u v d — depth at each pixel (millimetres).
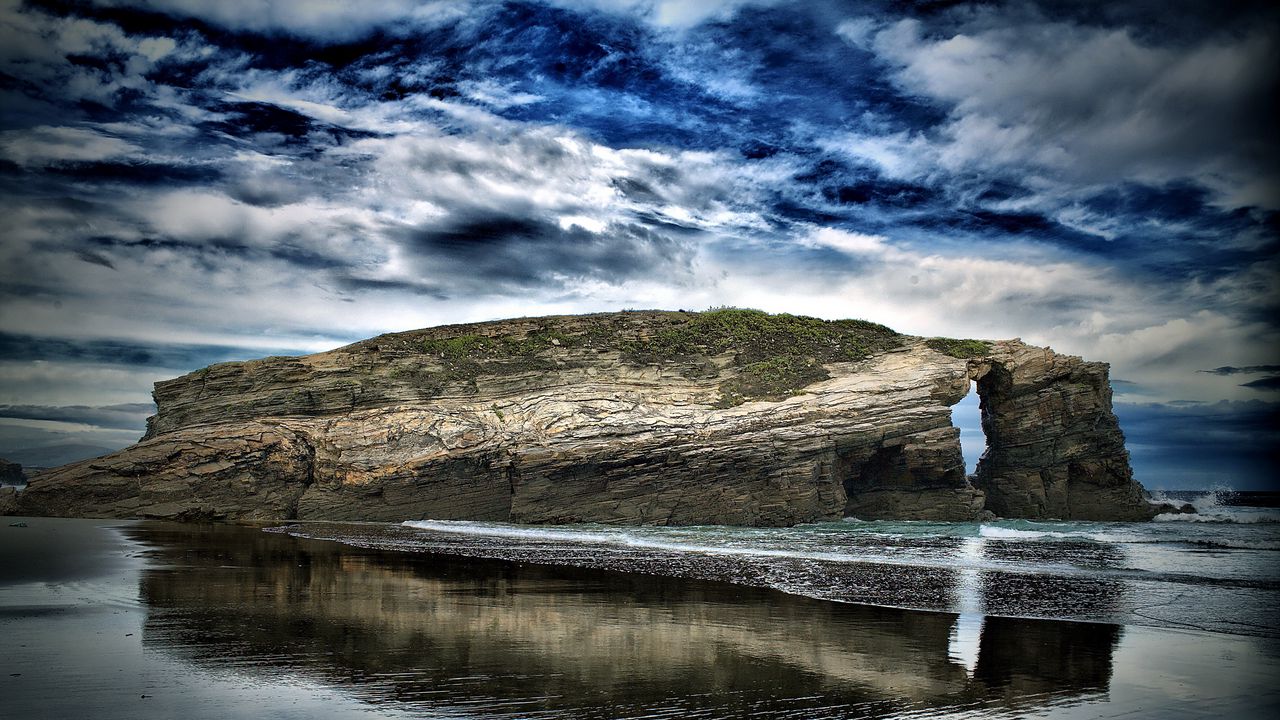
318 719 9352
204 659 12023
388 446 49219
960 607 17875
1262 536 38688
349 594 18844
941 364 50312
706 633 14852
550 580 22047
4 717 9078
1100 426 52125
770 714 10062
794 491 45469
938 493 48188
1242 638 14734
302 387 53500
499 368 55812
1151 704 10664
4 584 19250
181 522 44344
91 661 11711
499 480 48312
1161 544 33844
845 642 14227
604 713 9930
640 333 61062
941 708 10422
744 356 56938
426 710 9844
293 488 49406
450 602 18031
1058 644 14195
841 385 50156
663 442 46375
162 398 54750
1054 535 38969
